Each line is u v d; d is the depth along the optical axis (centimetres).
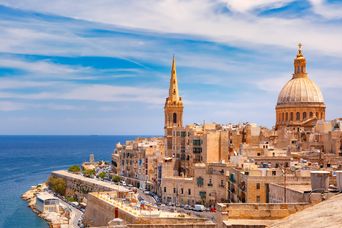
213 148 18388
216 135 18425
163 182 17200
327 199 4122
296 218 3512
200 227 4459
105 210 12544
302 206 4084
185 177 17350
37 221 15838
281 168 13050
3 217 16575
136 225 4634
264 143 18488
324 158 15850
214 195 15638
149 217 9550
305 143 18150
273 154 16125
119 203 12419
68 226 14450
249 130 19938
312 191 4581
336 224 3088
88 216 14175
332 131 17575
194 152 18825
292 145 18250
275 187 6838
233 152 18788
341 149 16875
